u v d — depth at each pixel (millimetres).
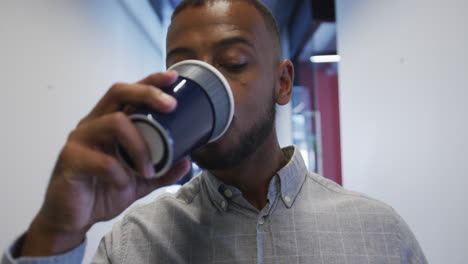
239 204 536
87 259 1461
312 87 3656
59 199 333
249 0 497
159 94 283
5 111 1019
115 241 558
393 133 1229
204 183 582
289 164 561
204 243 524
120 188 320
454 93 911
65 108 1359
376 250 518
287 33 3922
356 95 1551
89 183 348
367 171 1437
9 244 363
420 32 1063
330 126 3469
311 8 2889
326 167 3377
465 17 861
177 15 484
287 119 3828
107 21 1836
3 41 1016
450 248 936
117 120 274
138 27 2441
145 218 577
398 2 1187
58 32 1315
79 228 368
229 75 439
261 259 499
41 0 1205
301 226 527
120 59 2051
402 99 1172
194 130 305
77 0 1479
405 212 1165
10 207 1031
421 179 1068
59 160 327
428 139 1031
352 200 576
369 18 1417
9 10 1041
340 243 519
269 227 521
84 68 1540
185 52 456
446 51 943
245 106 438
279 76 553
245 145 441
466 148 865
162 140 273
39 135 1179
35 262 355
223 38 437
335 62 3527
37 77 1178
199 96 321
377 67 1351
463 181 879
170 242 537
